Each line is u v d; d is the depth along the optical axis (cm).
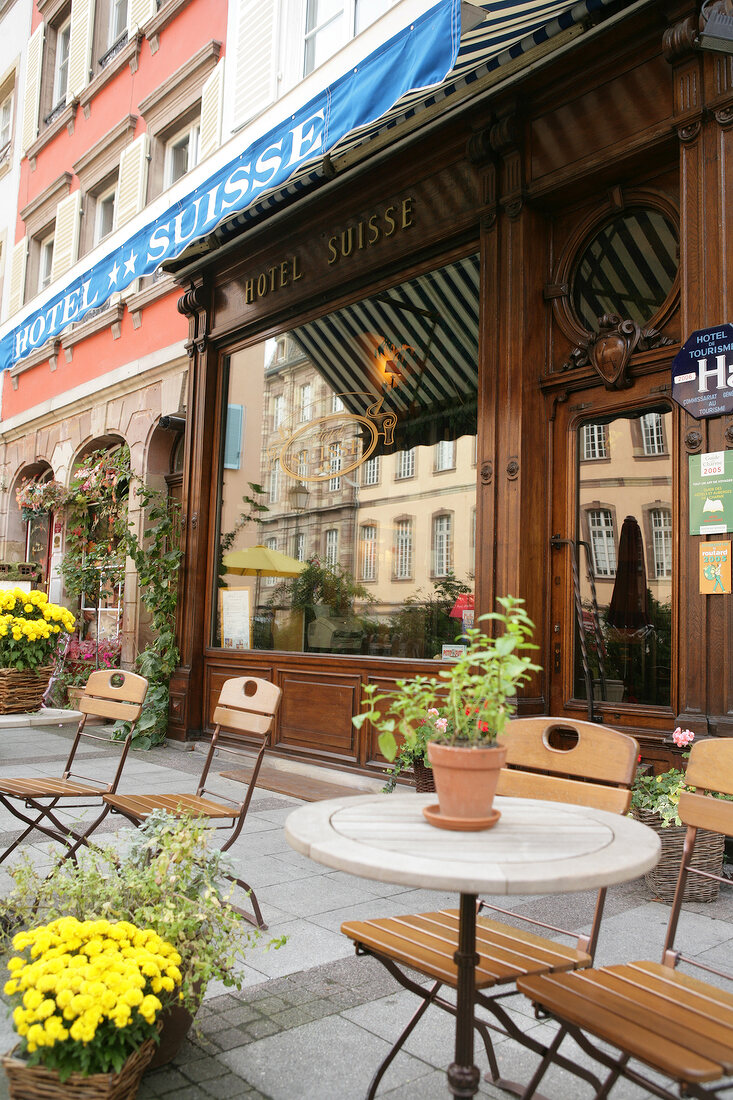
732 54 448
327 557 728
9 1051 232
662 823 391
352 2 741
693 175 461
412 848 171
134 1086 215
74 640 1141
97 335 1233
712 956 320
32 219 1494
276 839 492
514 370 555
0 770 677
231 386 859
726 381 437
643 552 502
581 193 546
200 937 254
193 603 843
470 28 473
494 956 216
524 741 268
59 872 284
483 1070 244
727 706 429
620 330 512
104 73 1246
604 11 500
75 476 1209
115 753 790
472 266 617
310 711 710
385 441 685
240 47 856
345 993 289
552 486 552
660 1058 164
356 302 720
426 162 633
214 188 621
